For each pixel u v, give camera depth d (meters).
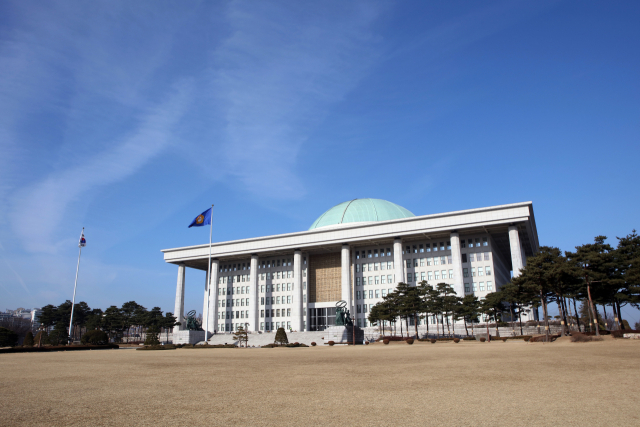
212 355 43.81
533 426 10.37
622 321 74.19
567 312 79.38
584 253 58.03
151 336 75.44
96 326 113.44
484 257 93.94
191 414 12.23
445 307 76.19
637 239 61.28
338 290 109.94
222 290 124.75
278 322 113.94
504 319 92.81
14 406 13.71
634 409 12.02
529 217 87.25
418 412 12.12
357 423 10.92
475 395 14.69
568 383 16.91
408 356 34.00
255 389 16.89
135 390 17.00
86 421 11.48
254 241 113.94
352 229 103.06
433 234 96.56
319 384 18.08
